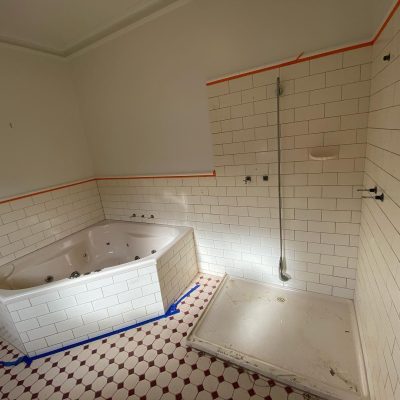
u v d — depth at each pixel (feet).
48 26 6.72
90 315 6.10
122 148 8.77
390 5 3.79
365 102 5.04
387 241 3.61
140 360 5.57
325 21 5.06
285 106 5.77
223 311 6.73
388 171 3.64
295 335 5.77
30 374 5.48
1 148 7.03
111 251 9.53
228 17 5.91
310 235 6.44
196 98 6.93
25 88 7.52
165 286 6.81
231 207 7.32
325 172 5.79
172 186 8.13
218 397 4.67
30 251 7.67
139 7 6.41
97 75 8.30
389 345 3.46
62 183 8.65
